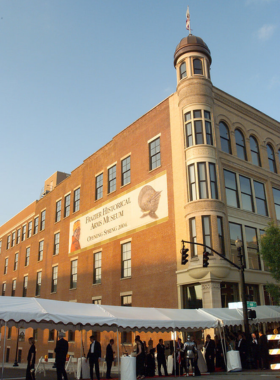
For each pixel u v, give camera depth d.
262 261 27.00
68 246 38.66
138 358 16.11
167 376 16.89
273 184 31.22
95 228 34.59
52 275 40.75
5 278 54.09
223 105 28.62
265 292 26.56
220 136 27.67
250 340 18.17
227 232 24.33
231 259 24.28
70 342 33.28
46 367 30.14
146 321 15.62
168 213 26.41
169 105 28.77
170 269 25.16
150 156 29.77
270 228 23.33
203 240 23.14
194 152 25.19
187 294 23.95
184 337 22.73
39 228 46.62
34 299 15.22
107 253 32.19
